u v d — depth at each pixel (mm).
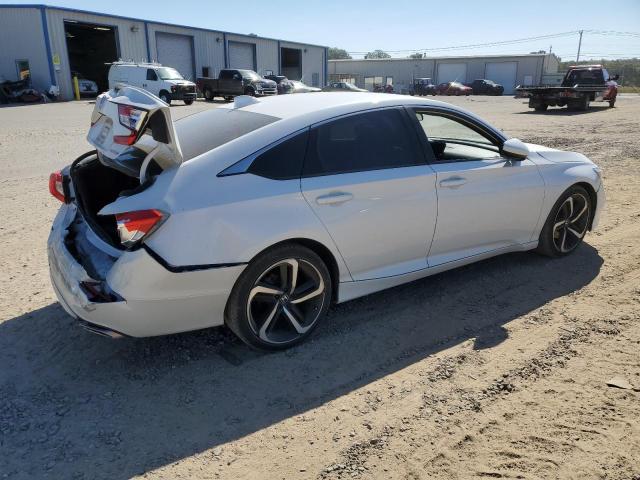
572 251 4926
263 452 2492
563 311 3840
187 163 2975
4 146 11891
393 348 3379
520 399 2850
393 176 3545
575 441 2531
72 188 3547
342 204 3314
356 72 67750
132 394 2918
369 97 3779
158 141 2840
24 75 32438
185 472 2369
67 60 33000
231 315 3104
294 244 3184
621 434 2572
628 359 3205
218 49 42375
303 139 3273
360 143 3508
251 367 3174
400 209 3580
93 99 33375
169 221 2777
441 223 3838
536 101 23547
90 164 3646
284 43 48656
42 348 3357
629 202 6719
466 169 3943
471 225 4035
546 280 4383
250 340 3188
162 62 38688
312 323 3406
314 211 3203
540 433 2590
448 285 4301
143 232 2730
